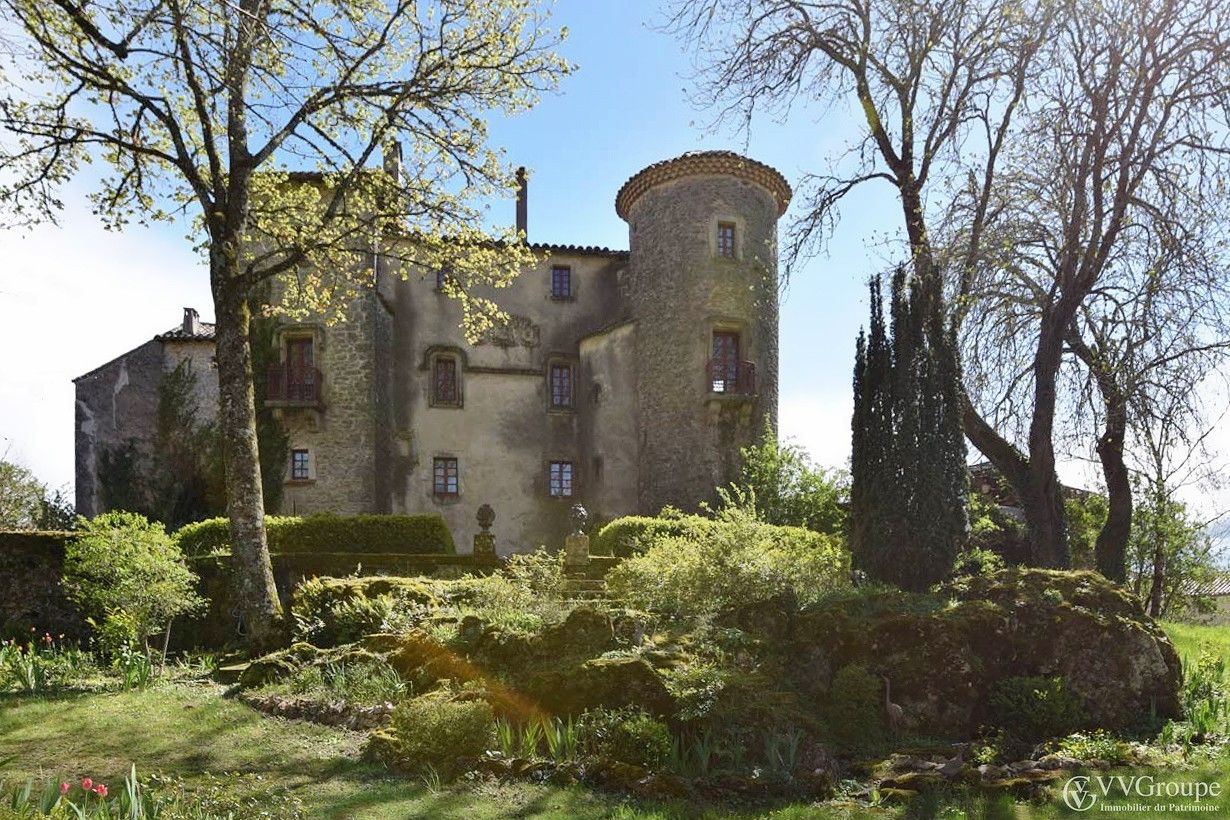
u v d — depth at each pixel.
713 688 6.65
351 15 12.70
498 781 5.79
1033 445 13.24
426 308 24.91
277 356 21.97
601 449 24.55
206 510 21.98
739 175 23.30
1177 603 24.62
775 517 19.62
